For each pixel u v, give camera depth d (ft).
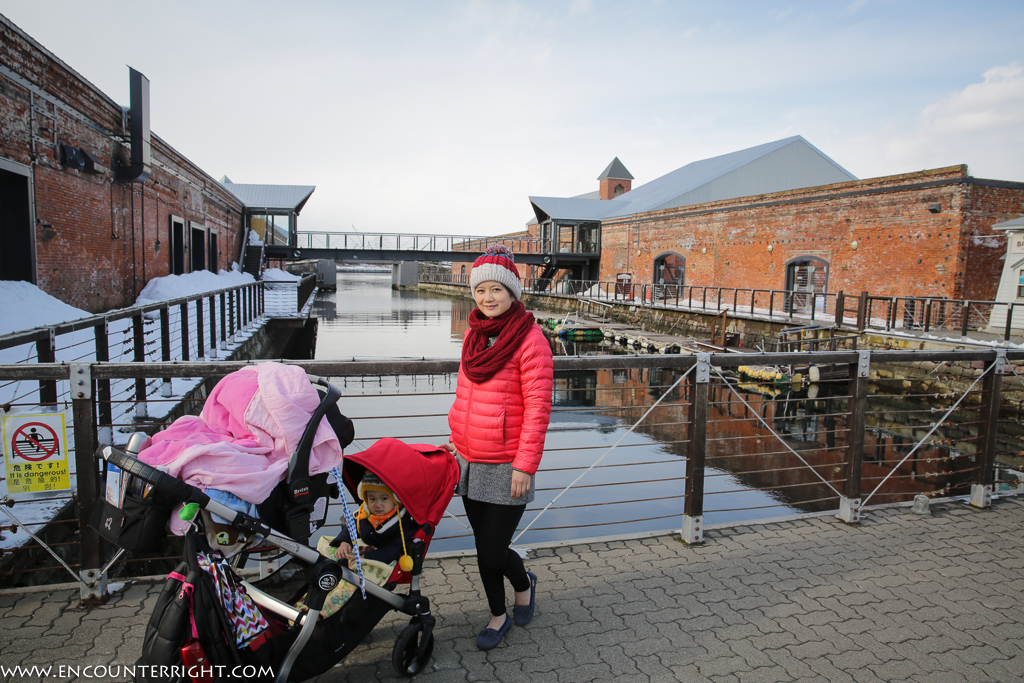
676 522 23.16
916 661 7.51
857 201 69.51
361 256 116.37
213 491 5.58
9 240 34.45
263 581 6.49
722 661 7.47
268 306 78.43
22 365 7.93
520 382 7.25
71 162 38.73
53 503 12.09
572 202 139.44
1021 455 32.63
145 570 13.92
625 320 104.83
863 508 12.94
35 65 34.96
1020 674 7.29
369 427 37.14
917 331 54.70
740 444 34.91
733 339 69.51
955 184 58.65
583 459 31.32
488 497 7.34
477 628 8.13
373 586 6.55
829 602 8.94
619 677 7.12
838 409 44.32
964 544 11.12
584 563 10.16
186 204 68.03
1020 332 51.60
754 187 118.83
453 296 187.32
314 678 7.02
